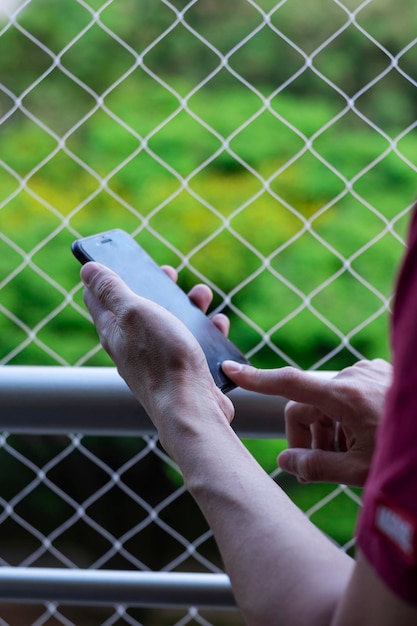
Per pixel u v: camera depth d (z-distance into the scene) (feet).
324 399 2.48
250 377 2.52
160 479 8.68
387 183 8.37
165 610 7.95
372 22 8.55
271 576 1.73
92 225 8.31
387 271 8.10
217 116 8.70
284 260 8.16
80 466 8.65
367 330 7.98
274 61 8.80
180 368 2.10
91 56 8.75
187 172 8.51
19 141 8.53
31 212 8.31
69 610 7.93
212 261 8.21
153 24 8.77
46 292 7.97
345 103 8.66
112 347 2.24
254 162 8.57
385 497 1.36
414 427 1.33
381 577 1.37
